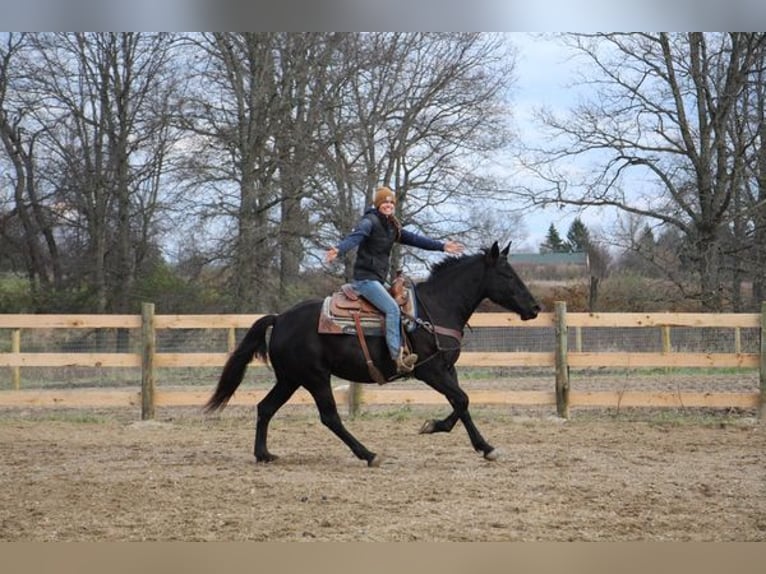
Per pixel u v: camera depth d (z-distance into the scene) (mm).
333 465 9945
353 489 8531
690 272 28422
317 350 9672
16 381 18078
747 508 7820
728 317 13602
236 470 9648
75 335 31188
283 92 27469
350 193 28094
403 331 9555
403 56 27062
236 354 10125
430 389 16781
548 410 15102
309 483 8828
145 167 30266
